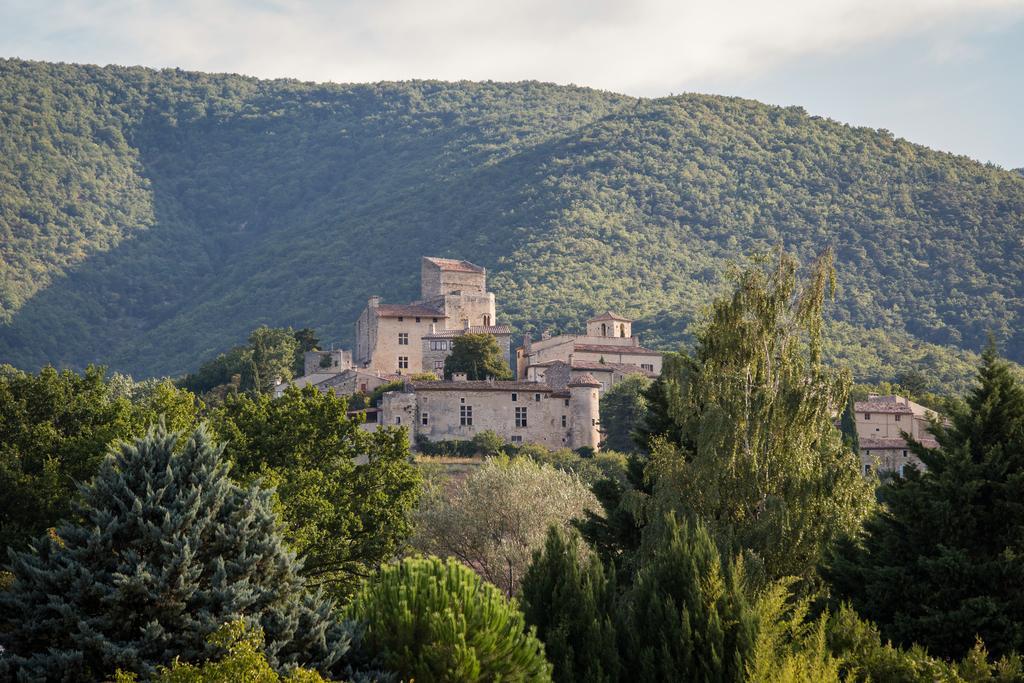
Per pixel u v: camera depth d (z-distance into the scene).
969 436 59.53
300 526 68.56
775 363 68.88
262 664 37.28
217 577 42.19
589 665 45.78
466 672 40.88
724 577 48.34
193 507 43.19
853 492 64.69
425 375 187.62
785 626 45.81
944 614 52.19
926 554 56.75
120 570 41.44
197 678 36.75
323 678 40.97
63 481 68.00
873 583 55.69
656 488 65.75
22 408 73.88
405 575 45.31
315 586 69.62
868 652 46.12
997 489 56.88
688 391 68.44
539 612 48.34
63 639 41.62
